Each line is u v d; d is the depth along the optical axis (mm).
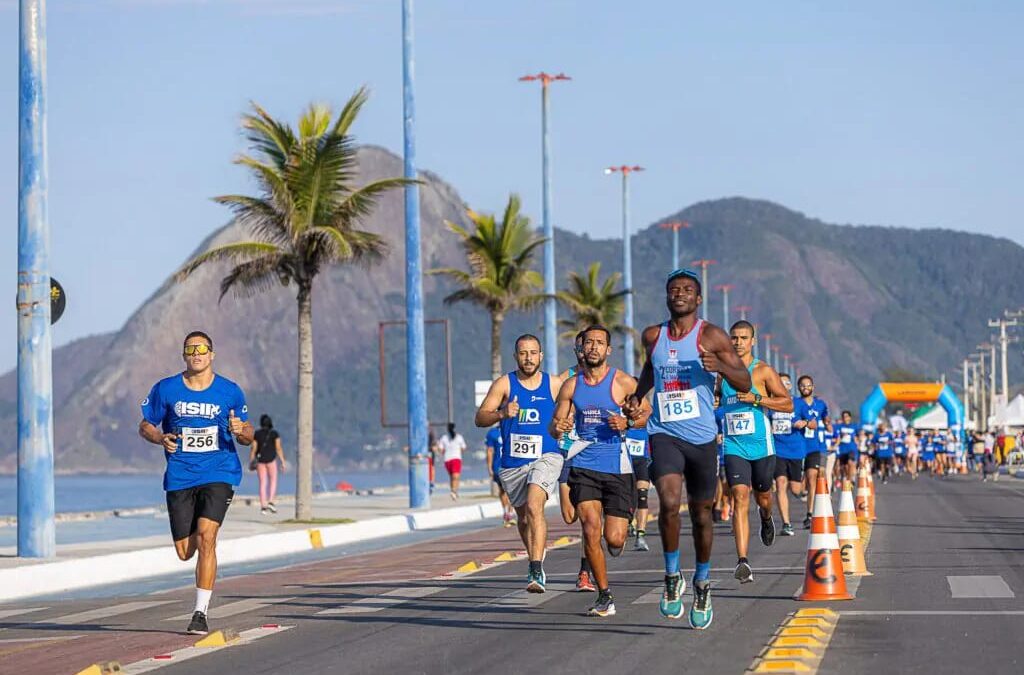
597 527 15852
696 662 12523
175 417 15602
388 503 51562
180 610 18484
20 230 27406
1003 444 92188
